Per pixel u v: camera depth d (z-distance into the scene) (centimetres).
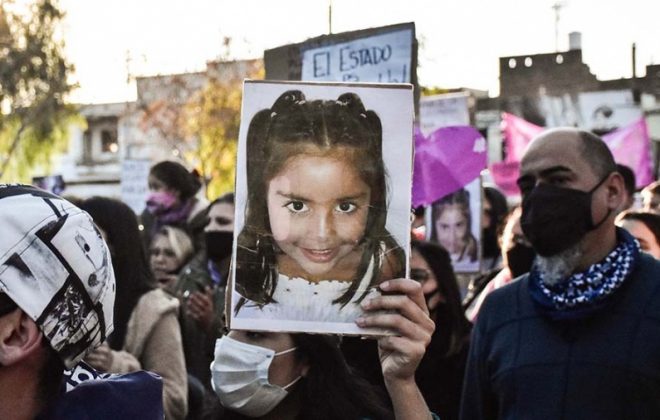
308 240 218
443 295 414
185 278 518
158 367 360
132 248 368
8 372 152
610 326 286
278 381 277
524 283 311
